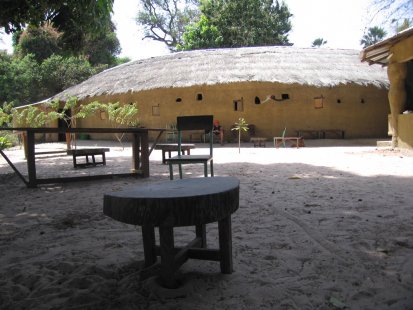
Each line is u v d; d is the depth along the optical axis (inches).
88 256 105.0
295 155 379.6
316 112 613.3
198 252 90.7
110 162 366.9
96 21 278.1
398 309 71.2
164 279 80.0
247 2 1074.7
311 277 86.3
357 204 156.6
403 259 95.4
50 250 111.8
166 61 684.7
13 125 669.3
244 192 191.6
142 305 75.7
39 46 1091.9
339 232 119.5
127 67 733.3
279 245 109.2
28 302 78.5
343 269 90.5
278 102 612.7
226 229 87.5
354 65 629.6
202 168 297.4
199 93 624.4
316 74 576.1
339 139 597.6
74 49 293.4
